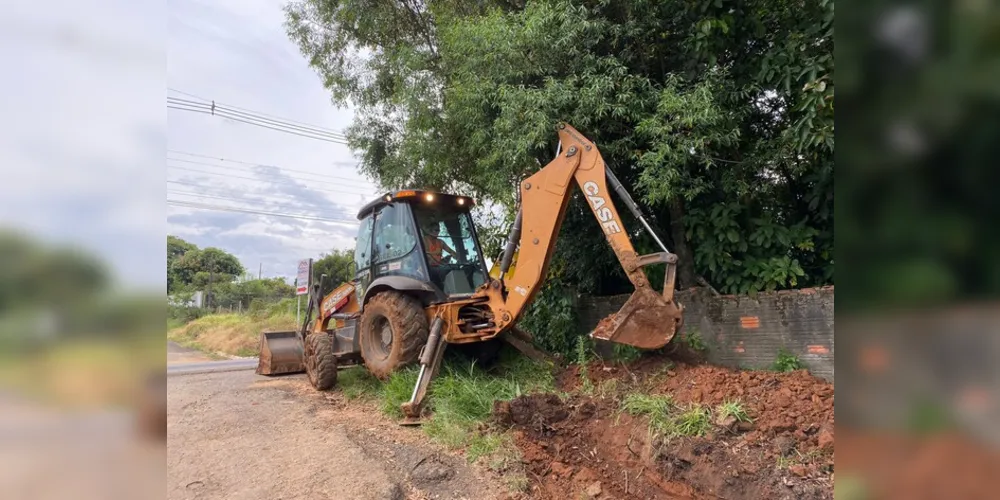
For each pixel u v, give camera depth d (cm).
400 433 446
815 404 362
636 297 453
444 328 531
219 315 2520
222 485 347
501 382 510
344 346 671
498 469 369
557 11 534
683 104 471
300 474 362
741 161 535
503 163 594
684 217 553
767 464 323
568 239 647
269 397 606
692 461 348
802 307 461
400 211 618
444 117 723
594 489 350
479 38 566
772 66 507
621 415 416
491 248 805
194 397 620
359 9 885
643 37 557
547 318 639
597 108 501
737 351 492
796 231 513
